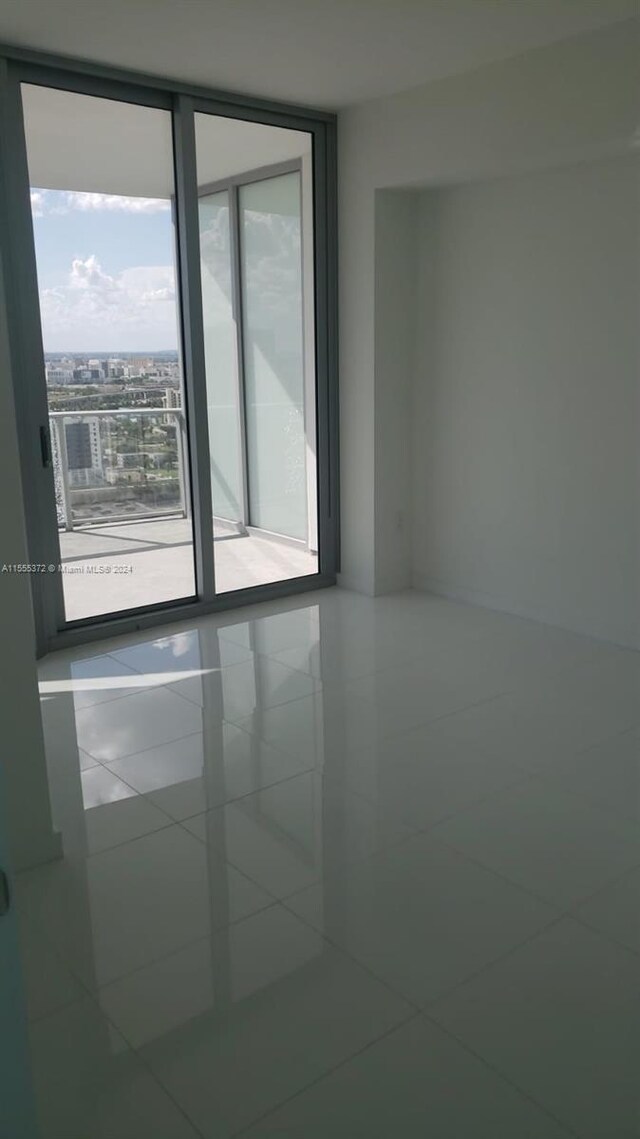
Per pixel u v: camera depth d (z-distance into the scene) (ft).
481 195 14.47
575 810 9.03
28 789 8.04
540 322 14.01
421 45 11.84
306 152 15.62
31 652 7.80
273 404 16.49
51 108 12.66
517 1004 6.40
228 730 11.07
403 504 16.96
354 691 12.22
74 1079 5.81
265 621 15.48
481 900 7.61
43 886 7.91
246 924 7.35
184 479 15.46
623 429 13.16
